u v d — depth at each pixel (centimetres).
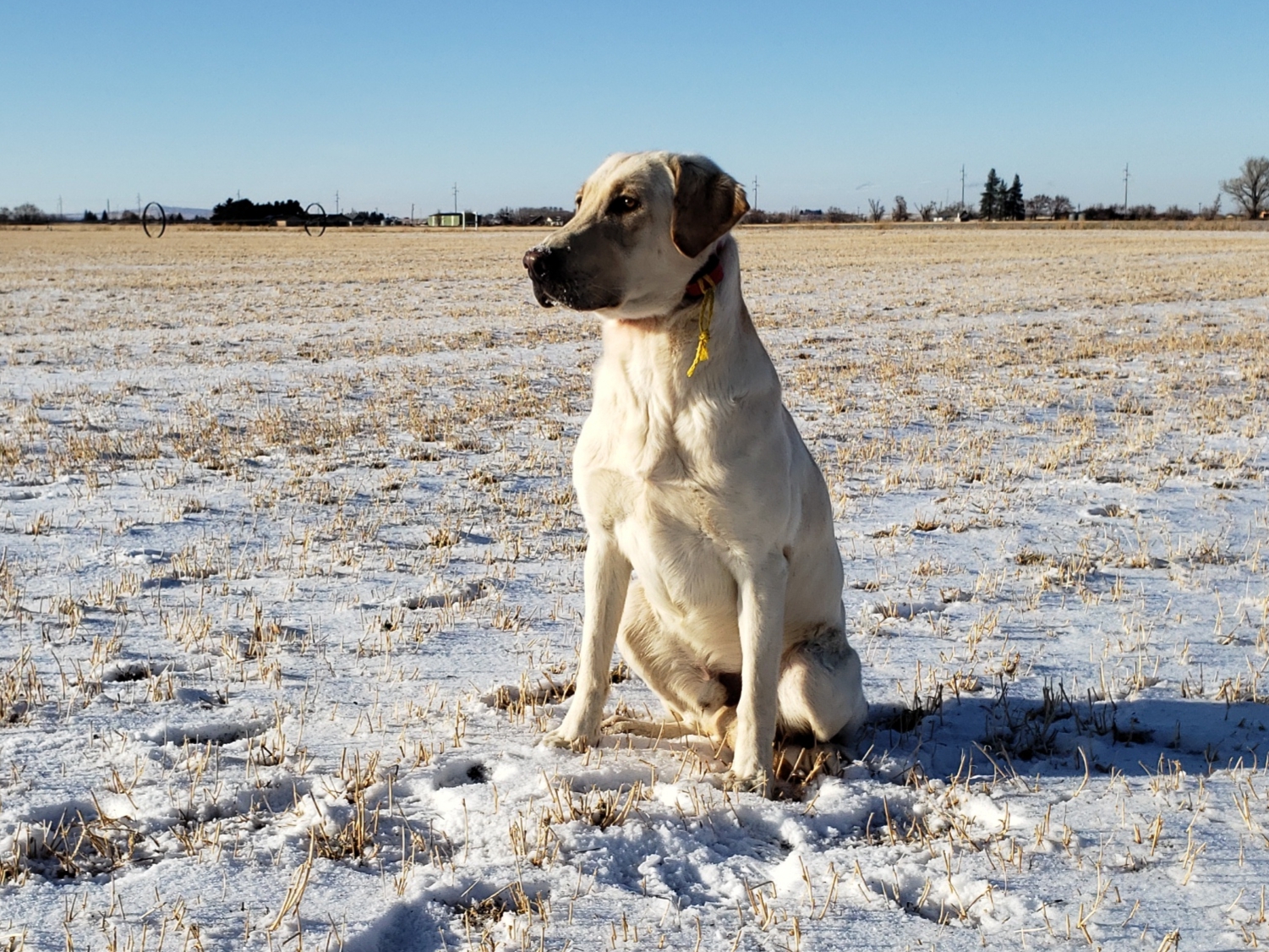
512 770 382
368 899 291
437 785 379
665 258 375
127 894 291
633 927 282
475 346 1844
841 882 309
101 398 1277
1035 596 615
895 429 1154
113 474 900
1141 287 3009
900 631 570
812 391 1379
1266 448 1049
